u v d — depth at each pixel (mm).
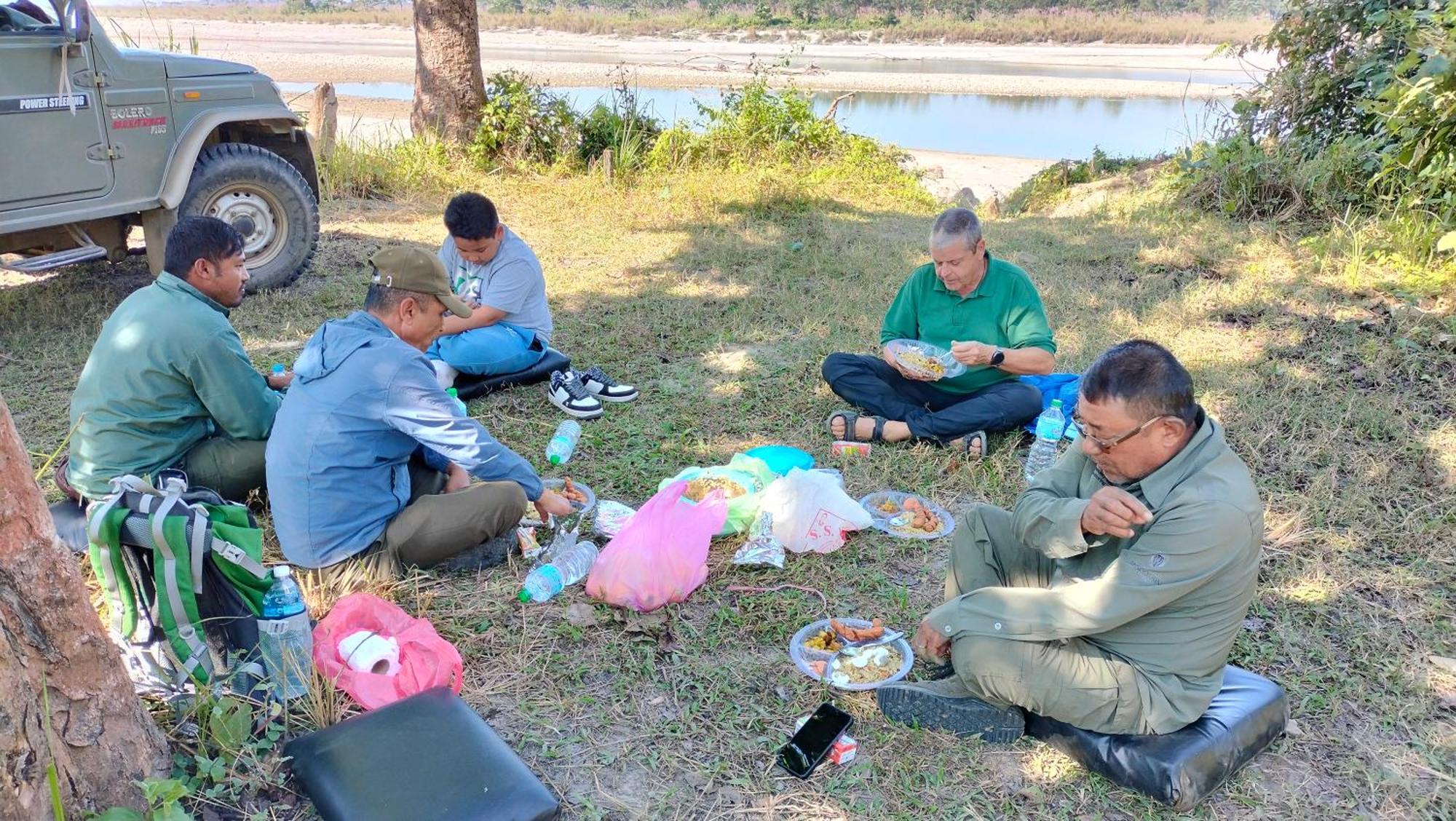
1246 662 2996
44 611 2043
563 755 2607
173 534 2410
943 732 2695
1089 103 27328
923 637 2734
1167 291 6363
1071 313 5992
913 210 10062
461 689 2828
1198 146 8906
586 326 5918
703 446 4410
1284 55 8891
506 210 9125
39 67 5363
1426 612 3232
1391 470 4098
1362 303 5770
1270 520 3764
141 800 2271
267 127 6980
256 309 6184
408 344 3258
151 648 2641
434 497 3281
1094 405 2307
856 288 6684
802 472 3705
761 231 8398
